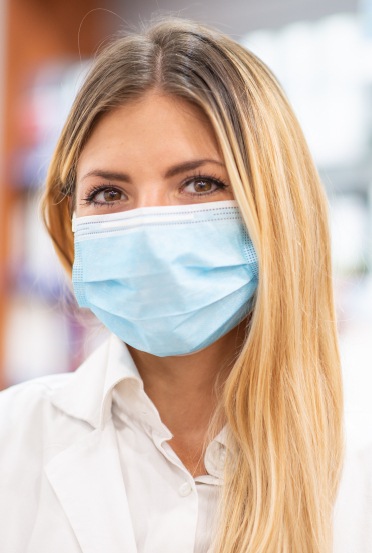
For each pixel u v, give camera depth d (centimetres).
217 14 251
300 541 104
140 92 100
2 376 252
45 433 118
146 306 100
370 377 192
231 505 105
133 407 114
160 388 115
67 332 251
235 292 108
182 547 102
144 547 103
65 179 114
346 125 221
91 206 109
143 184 101
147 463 111
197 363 112
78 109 110
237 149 102
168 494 107
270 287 105
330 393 115
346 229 222
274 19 240
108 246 104
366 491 112
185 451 115
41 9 261
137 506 107
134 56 103
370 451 117
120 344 117
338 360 117
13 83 256
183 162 99
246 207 101
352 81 222
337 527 108
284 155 109
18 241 253
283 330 107
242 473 107
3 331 253
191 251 101
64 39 267
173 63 102
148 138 99
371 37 220
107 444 112
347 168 224
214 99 101
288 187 109
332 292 118
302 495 106
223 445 110
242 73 107
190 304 101
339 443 113
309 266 111
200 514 107
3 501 110
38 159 248
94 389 118
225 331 110
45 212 126
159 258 99
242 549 102
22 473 113
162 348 104
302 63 227
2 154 253
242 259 106
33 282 249
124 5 269
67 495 107
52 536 105
